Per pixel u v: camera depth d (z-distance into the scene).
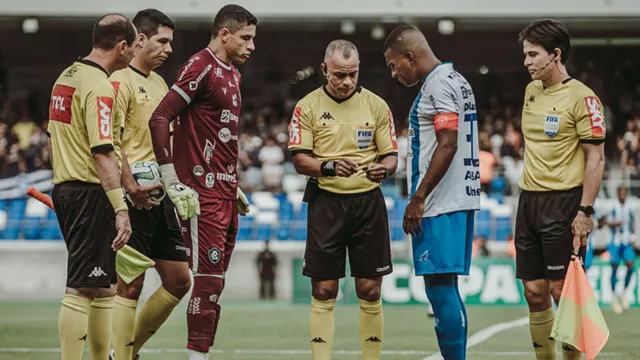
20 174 24.38
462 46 31.38
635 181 22.89
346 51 7.42
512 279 17.36
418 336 12.05
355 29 27.80
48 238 22.31
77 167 6.62
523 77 31.61
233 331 12.92
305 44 31.39
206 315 7.16
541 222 7.38
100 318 6.98
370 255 7.65
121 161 7.14
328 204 7.65
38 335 12.24
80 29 29.52
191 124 7.25
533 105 7.49
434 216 6.95
